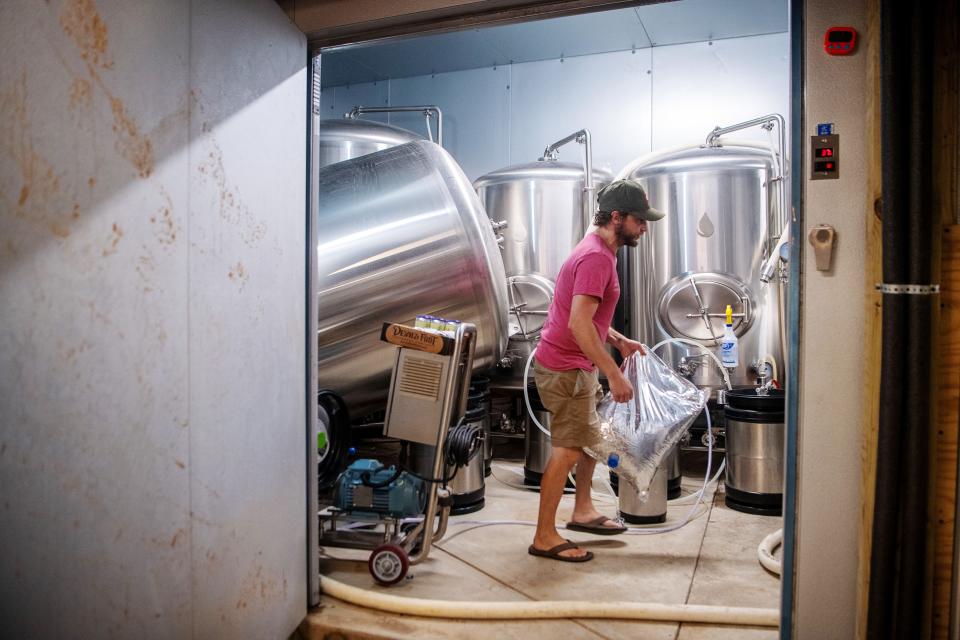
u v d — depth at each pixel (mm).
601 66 4676
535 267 4012
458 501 2904
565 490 3291
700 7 3869
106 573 1188
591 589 2090
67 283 1100
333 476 2623
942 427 1383
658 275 3752
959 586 1370
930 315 1342
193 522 1409
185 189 1374
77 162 1113
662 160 3811
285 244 1787
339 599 2039
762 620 1812
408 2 1772
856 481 1463
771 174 3605
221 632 1509
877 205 1388
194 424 1410
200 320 1428
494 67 4996
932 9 1307
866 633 1407
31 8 1026
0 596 1003
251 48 1610
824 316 1468
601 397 2598
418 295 2943
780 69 4273
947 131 1355
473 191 3232
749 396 2932
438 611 1886
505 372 4012
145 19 1257
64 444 1102
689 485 3408
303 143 1881
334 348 2926
